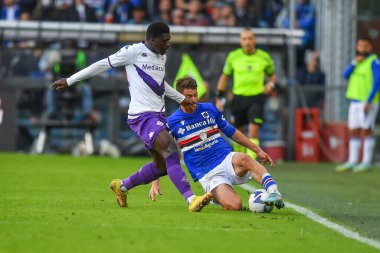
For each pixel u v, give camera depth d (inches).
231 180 1181.1
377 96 2228.1
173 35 2442.2
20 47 2421.3
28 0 2763.3
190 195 1135.6
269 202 1119.0
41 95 2425.0
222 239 914.7
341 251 863.7
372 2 2598.4
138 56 1144.2
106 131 2466.8
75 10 2682.1
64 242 872.9
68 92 2413.9
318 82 2561.5
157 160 1158.3
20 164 2033.7
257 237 935.7
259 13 2773.1
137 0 2837.1
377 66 2201.0
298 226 1035.3
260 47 2466.8
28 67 2425.0
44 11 2682.1
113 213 1111.6
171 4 2819.9
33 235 912.3
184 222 1033.5
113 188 1182.3
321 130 2504.9
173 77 2413.9
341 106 2503.7
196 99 1178.6
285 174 2058.3
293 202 1371.8
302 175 2041.1
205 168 1188.5
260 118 1838.1
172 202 1274.6
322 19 2652.6
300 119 2503.7
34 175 1749.5
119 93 2455.7
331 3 2559.1
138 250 835.4
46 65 2405.3
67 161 2175.2
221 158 1186.6
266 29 2481.5
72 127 2416.3
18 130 2442.2
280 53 2476.6
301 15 2775.6
